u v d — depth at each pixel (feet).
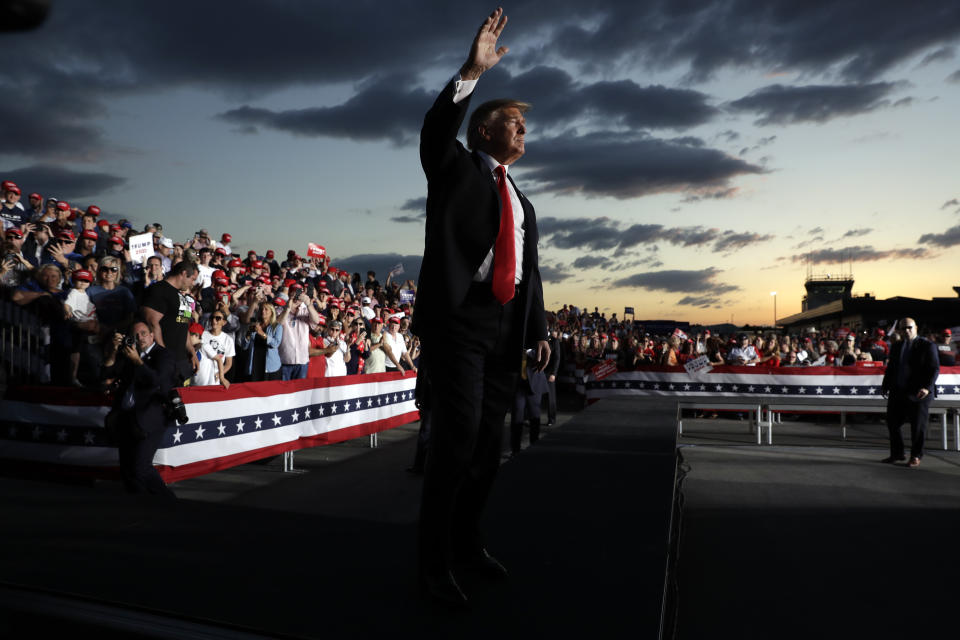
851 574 14.30
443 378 6.70
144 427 15.90
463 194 6.65
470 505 7.21
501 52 6.34
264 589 6.59
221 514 9.09
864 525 18.12
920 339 27.58
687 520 18.63
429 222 6.70
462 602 6.25
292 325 30.81
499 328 7.00
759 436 34.01
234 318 29.50
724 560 15.23
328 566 7.26
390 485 22.77
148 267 25.98
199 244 39.04
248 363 29.30
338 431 28.58
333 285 49.21
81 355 20.59
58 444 19.04
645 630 5.90
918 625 11.78
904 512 19.51
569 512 9.85
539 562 7.63
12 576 6.74
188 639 5.63
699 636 11.34
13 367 20.02
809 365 51.47
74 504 9.36
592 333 66.90
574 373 64.34
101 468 18.74
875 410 33.40
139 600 6.25
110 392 18.74
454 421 6.63
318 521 8.91
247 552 7.62
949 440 37.09
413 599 6.46
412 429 38.32
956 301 151.23
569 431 19.06
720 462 28.25
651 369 48.83
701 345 57.52
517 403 27.35
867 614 12.24
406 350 40.01
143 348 16.40
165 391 16.28
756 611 12.37
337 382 28.53
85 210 31.99
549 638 5.73
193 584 6.66
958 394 44.14
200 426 20.80
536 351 7.98
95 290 22.27
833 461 28.66
